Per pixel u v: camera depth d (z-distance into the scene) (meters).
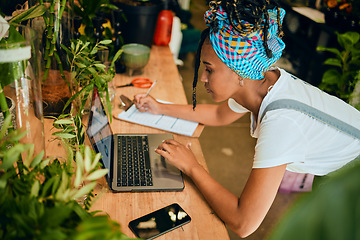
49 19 1.06
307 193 0.14
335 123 1.01
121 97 1.45
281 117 0.94
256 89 1.03
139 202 0.93
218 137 2.88
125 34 1.82
